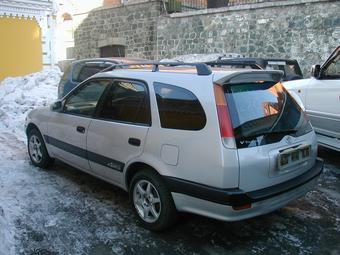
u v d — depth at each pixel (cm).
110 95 453
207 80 362
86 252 363
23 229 399
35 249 365
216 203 342
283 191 367
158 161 381
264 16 1350
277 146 369
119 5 1878
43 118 562
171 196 377
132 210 435
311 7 1230
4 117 928
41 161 576
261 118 371
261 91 390
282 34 1310
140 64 458
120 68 502
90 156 473
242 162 340
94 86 480
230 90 363
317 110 645
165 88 390
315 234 404
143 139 396
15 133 820
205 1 1892
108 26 1973
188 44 1609
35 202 464
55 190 502
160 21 1706
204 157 346
